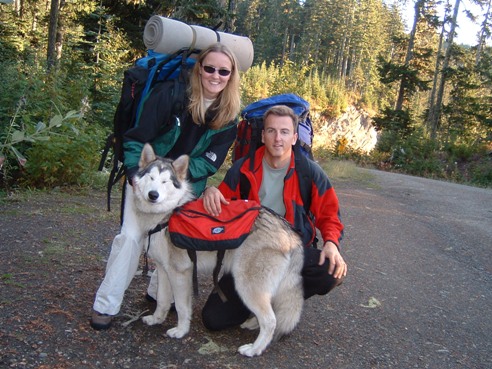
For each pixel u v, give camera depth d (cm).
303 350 341
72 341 308
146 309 377
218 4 1445
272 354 329
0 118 773
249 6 7412
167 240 330
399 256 629
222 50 332
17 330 308
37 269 421
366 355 344
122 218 346
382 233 754
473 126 3334
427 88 3039
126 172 333
